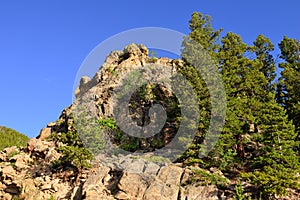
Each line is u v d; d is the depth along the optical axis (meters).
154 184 32.16
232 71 41.06
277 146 32.78
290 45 50.91
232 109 37.38
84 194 32.69
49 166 39.03
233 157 36.28
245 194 31.17
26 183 37.09
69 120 44.78
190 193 31.48
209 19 48.16
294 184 30.20
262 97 41.84
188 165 34.81
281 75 45.81
